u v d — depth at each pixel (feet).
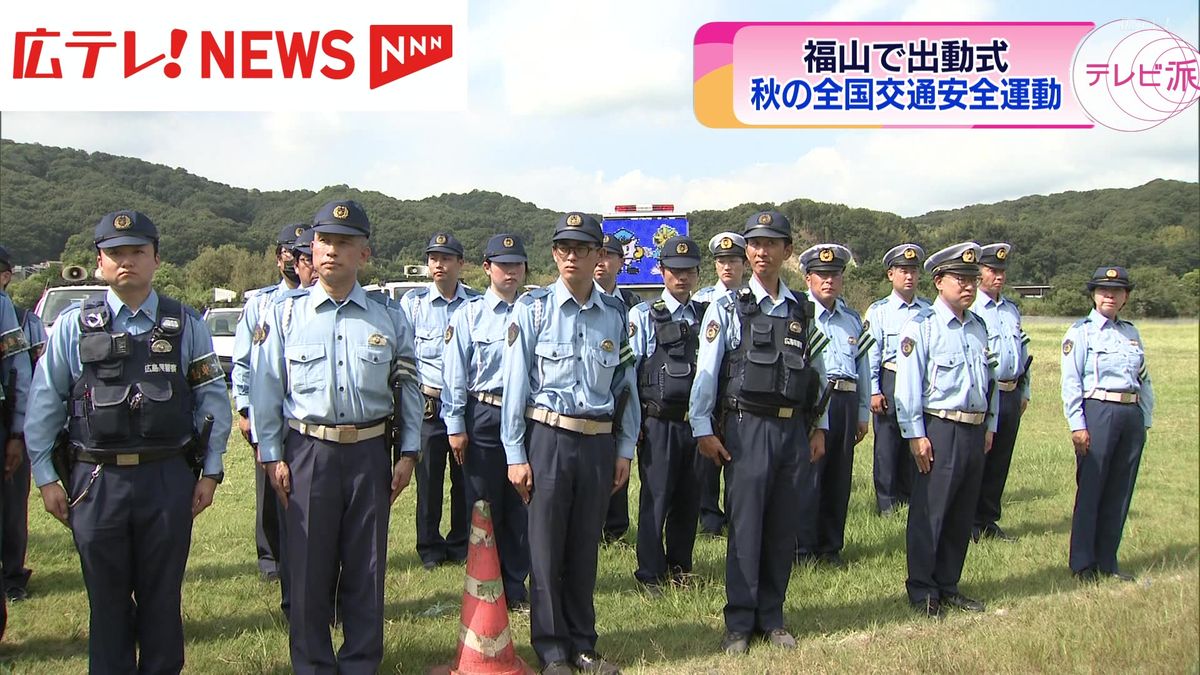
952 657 12.32
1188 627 13.30
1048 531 20.81
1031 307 121.19
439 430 18.02
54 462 10.87
